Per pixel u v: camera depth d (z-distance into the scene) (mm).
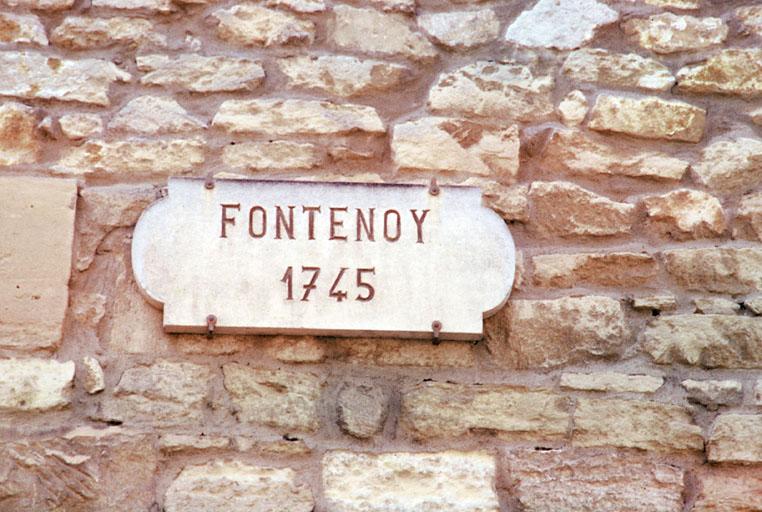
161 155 4684
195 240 4484
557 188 4797
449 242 4570
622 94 4980
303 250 4504
